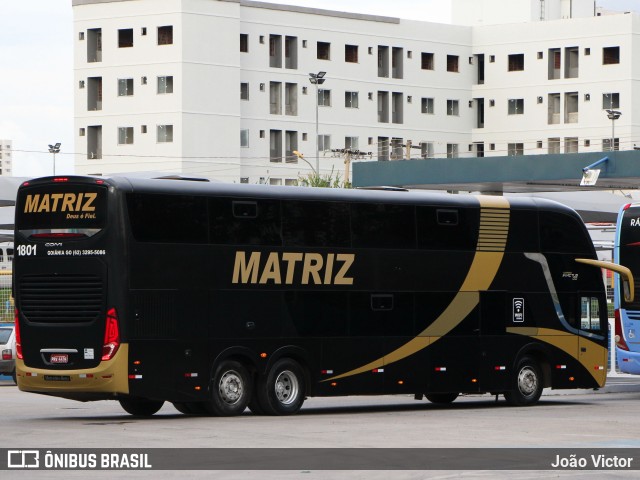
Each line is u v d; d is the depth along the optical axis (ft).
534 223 144.46
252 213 124.98
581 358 147.02
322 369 128.67
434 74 527.40
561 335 145.59
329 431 105.50
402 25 521.65
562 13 562.25
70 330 118.83
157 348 118.62
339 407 143.74
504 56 529.04
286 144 497.05
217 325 122.21
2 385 192.95
